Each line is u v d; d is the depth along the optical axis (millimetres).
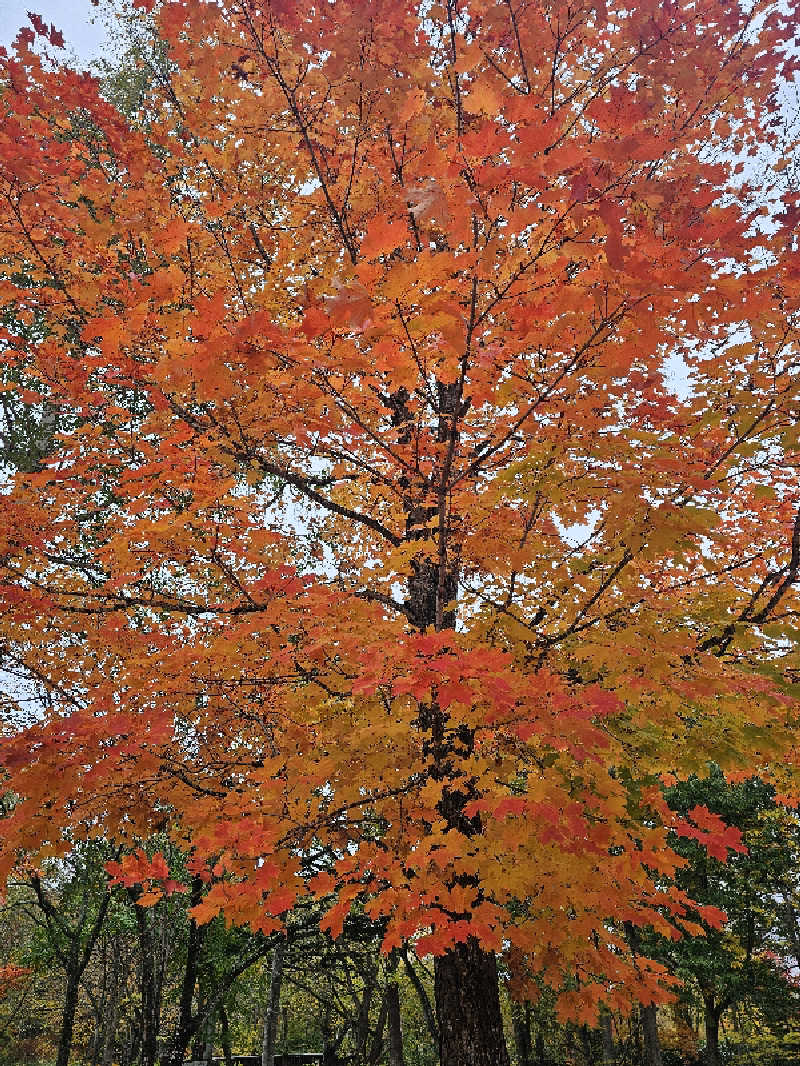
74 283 3006
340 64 2502
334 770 2756
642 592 3432
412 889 2477
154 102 3877
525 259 1987
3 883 2348
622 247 1775
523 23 2680
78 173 3207
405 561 2748
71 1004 9305
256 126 3512
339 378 2420
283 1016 22938
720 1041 19781
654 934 15180
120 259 3213
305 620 2664
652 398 3193
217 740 3672
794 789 4699
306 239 4164
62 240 3178
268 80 3137
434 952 2406
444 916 2449
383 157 2895
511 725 2354
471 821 3455
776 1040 15992
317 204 3799
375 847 2705
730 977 14531
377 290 1765
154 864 2619
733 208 2377
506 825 2574
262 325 2014
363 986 16047
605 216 1709
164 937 9477
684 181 2461
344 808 2766
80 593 3197
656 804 2799
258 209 4094
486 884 2525
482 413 3834
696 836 2527
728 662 3158
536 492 2928
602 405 2898
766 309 2492
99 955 15148
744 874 15250
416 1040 19047
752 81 3318
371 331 1774
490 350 2193
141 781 2908
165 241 2607
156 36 5938
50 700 3408
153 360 2918
